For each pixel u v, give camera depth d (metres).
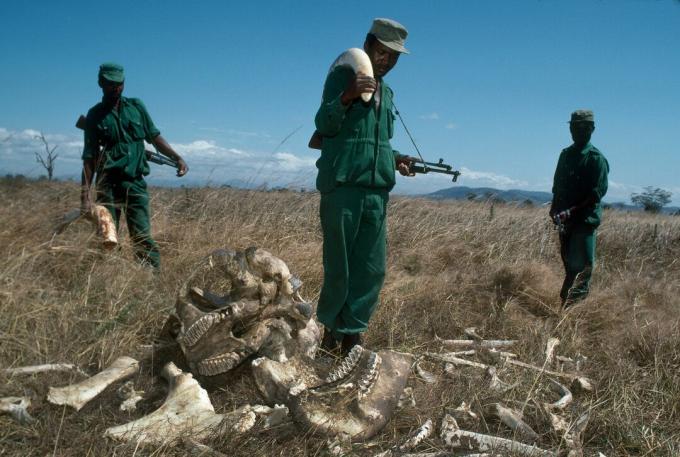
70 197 6.36
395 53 4.53
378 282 4.57
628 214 15.90
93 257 5.72
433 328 5.75
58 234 5.90
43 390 3.58
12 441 3.05
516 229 10.89
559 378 4.68
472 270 7.97
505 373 4.61
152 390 3.66
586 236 6.81
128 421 3.40
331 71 4.39
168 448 3.01
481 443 3.38
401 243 8.99
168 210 8.21
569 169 6.92
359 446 3.24
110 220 5.84
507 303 6.42
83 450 2.97
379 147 4.40
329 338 4.65
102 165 6.18
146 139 6.57
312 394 3.33
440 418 3.75
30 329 4.34
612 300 6.76
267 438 3.26
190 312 3.92
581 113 6.87
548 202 11.82
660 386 4.53
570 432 3.62
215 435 3.13
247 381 3.84
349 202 4.36
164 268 6.18
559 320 6.24
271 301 3.94
